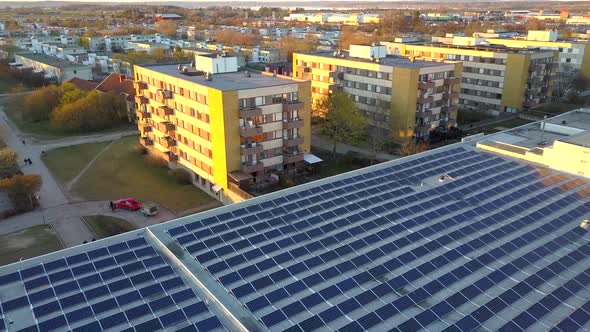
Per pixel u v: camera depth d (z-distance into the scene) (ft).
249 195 220.23
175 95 266.16
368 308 102.68
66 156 312.71
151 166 294.46
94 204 239.30
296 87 248.93
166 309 102.01
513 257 123.75
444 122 348.59
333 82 373.61
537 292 108.47
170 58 617.62
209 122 237.66
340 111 304.50
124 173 283.18
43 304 103.04
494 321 98.68
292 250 125.18
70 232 209.87
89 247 125.90
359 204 153.58
